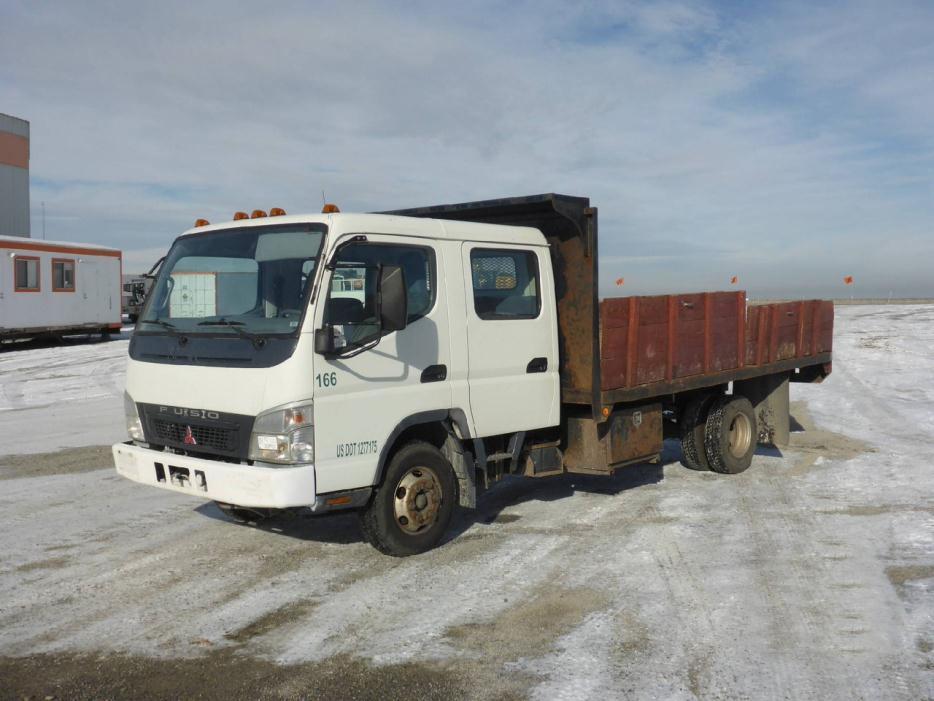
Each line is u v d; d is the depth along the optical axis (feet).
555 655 14.44
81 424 42.27
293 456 17.17
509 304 21.67
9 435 38.93
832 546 20.45
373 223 18.70
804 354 32.76
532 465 22.99
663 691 13.06
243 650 14.83
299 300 17.63
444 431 20.89
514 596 17.35
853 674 13.56
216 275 19.26
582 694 12.99
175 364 18.94
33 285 82.12
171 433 19.20
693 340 26.05
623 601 16.97
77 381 60.80
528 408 21.97
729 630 15.42
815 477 28.30
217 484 17.60
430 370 19.62
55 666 14.26
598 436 23.08
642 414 24.48
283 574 18.95
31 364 71.51
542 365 22.33
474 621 16.02
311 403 17.29
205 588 18.11
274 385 17.15
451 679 13.58
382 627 15.80
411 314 19.33
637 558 19.74
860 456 31.63
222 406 17.88
